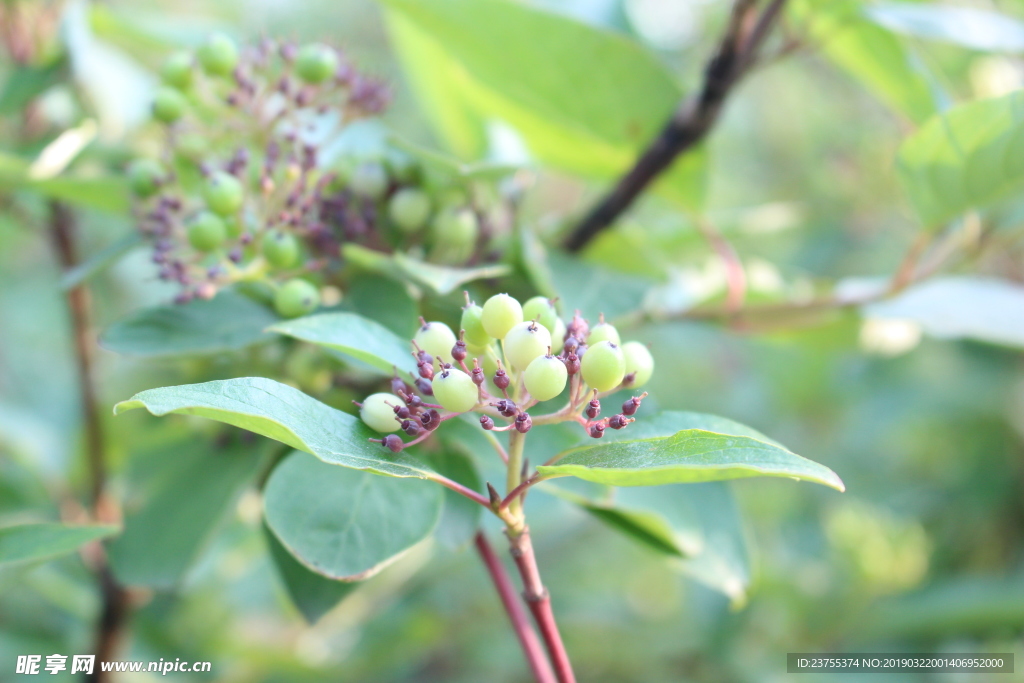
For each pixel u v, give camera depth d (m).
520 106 0.41
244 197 0.33
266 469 0.35
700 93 0.38
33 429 0.51
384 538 0.29
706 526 0.35
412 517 0.30
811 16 0.38
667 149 0.38
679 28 0.88
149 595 0.41
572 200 0.78
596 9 0.46
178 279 0.32
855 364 0.77
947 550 0.73
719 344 0.85
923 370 0.76
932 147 0.35
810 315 0.42
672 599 0.70
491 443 0.31
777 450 0.25
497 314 0.27
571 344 0.27
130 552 0.34
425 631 0.57
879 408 0.76
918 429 0.77
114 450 0.49
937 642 0.62
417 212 0.34
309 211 0.33
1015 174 0.35
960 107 0.34
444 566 0.61
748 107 0.91
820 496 0.75
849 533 0.61
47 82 0.41
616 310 0.35
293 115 0.34
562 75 0.39
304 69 0.34
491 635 0.64
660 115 0.39
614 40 0.37
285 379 0.34
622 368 0.27
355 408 0.33
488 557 0.32
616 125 0.40
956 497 0.74
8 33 0.41
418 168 0.34
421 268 0.32
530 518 0.46
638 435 0.28
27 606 0.50
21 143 0.43
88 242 0.61
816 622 0.61
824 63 0.79
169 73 0.34
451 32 0.38
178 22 0.45
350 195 0.34
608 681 0.61
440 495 0.30
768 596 0.60
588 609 0.65
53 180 0.36
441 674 0.65
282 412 0.26
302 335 0.28
